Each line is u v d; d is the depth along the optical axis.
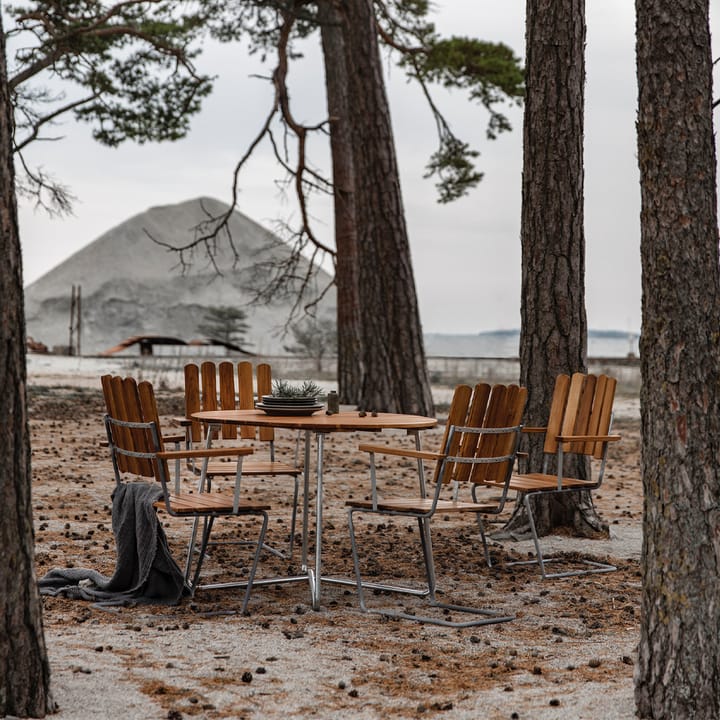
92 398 25.69
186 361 49.44
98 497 11.08
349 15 21.03
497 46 26.72
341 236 25.25
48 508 10.20
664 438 4.29
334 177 25.59
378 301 21.11
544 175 9.20
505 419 6.63
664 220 4.33
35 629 4.24
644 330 4.41
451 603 6.70
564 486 7.79
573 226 9.18
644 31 4.43
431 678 5.00
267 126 25.39
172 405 23.89
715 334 4.29
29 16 24.95
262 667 5.06
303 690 4.76
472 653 5.49
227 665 5.12
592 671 5.13
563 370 9.16
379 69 21.12
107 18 25.20
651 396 4.35
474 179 29.14
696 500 4.22
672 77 4.35
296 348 79.00
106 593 6.61
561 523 9.31
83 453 14.78
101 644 5.45
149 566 6.45
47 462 13.69
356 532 9.37
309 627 5.97
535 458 9.22
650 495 4.35
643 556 4.41
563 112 9.17
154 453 6.16
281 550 8.40
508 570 7.84
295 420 6.68
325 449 16.33
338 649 5.50
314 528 9.53
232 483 12.36
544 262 9.20
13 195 4.20
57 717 4.22
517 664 5.27
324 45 26.67
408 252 21.20
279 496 11.61
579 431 7.89
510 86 26.44
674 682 4.19
